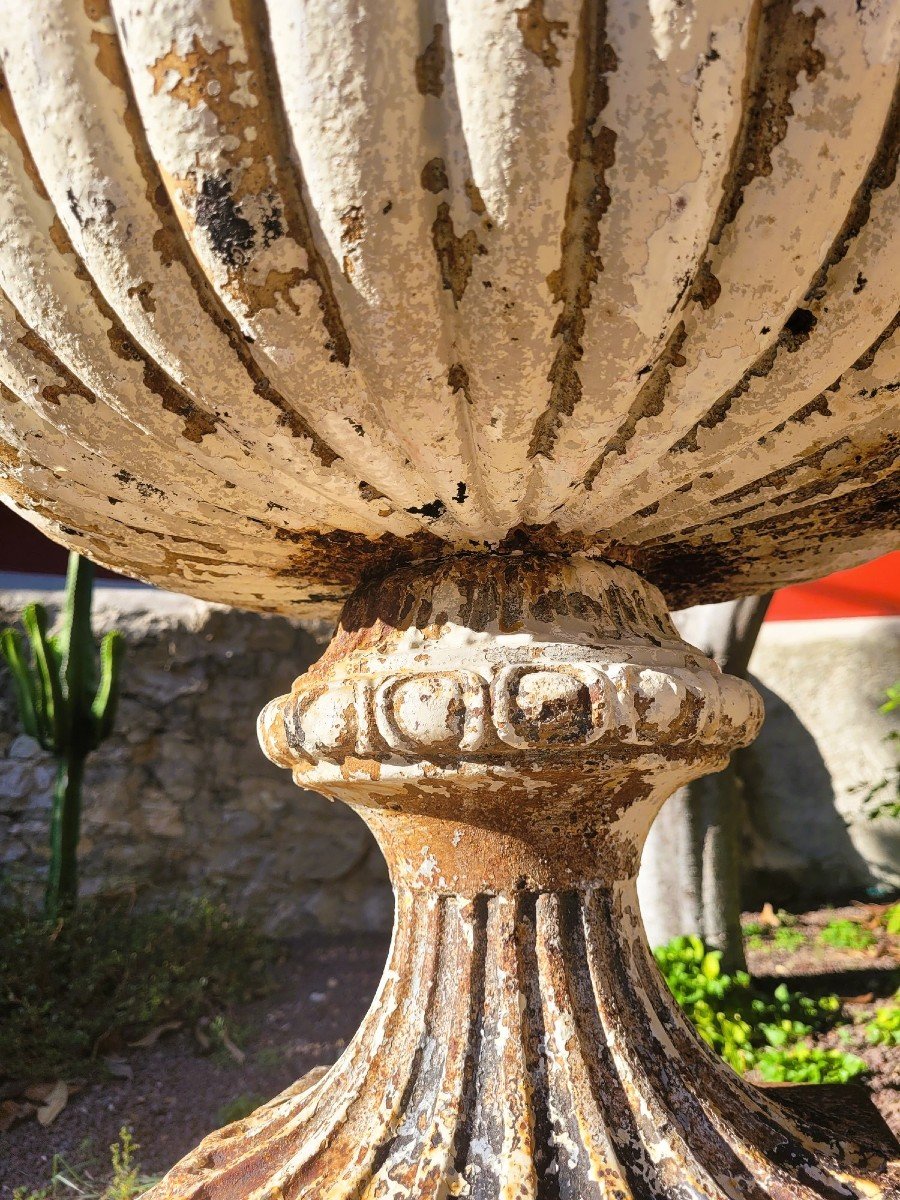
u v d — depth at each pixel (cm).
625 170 79
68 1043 305
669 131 77
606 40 75
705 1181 119
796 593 540
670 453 112
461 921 132
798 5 76
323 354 91
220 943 390
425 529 129
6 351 102
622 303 86
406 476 110
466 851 131
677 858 327
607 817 132
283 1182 126
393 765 119
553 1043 127
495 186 78
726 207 84
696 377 95
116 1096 291
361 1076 135
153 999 325
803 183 81
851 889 456
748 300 88
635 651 126
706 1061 139
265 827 441
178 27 75
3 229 88
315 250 85
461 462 106
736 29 74
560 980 129
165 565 152
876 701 459
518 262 82
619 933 137
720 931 324
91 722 360
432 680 114
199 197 81
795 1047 275
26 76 79
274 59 77
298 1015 357
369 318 87
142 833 421
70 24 77
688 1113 128
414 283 85
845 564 168
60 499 132
